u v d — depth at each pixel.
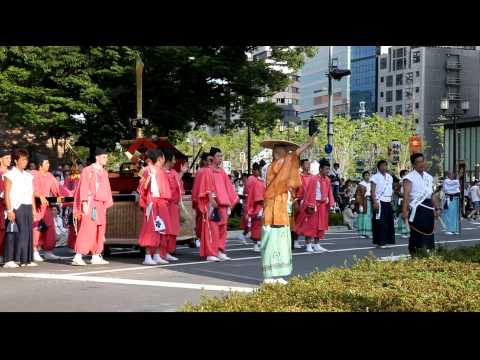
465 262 8.96
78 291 9.69
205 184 13.98
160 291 9.65
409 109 112.62
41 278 11.13
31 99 24.23
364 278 7.55
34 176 14.36
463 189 36.00
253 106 26.53
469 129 51.91
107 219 14.66
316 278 7.56
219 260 13.99
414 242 11.23
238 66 25.17
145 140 15.85
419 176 11.27
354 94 123.88
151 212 13.16
